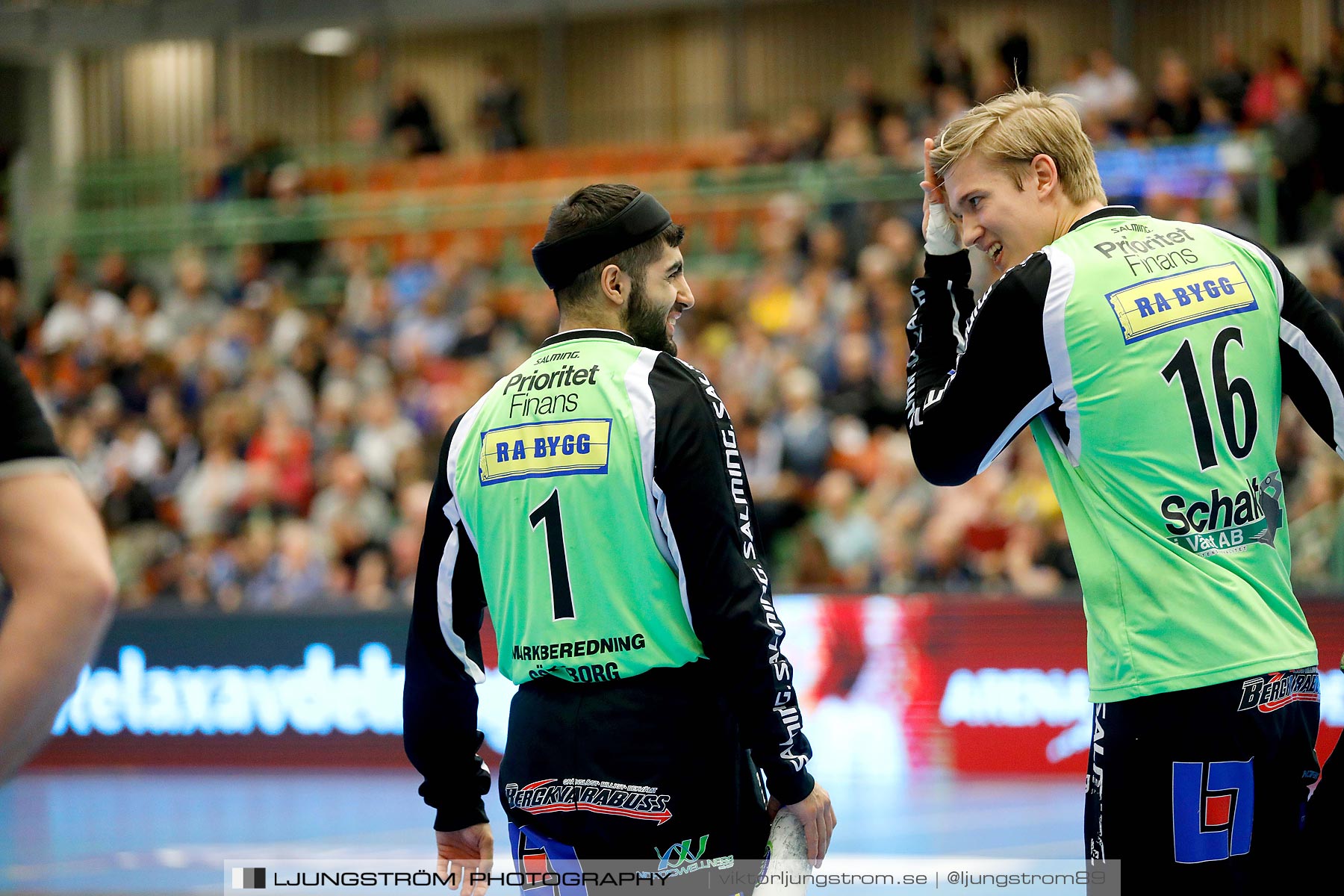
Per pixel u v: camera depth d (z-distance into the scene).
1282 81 41.50
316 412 41.09
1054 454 8.36
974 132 8.63
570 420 8.26
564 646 8.19
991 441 8.34
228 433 38.84
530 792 8.23
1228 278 8.23
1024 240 8.59
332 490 35.09
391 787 25.84
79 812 24.02
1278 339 8.34
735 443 8.23
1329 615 23.44
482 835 9.17
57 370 45.41
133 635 29.19
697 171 48.84
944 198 8.93
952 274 8.91
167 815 23.47
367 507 34.00
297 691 28.27
